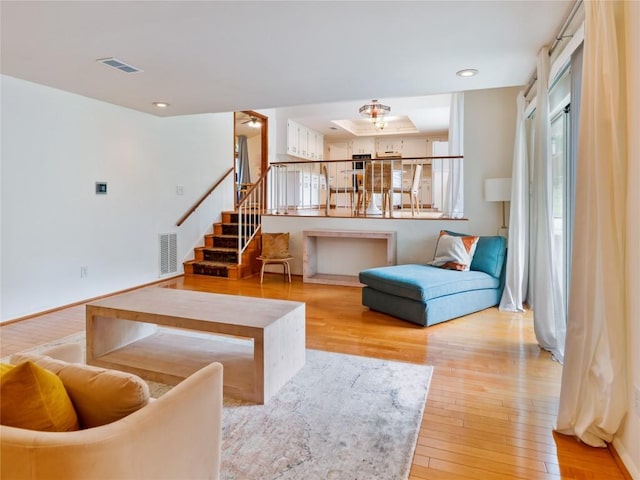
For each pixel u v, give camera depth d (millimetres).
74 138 4516
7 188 3871
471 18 2502
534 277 3252
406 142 10820
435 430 2086
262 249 6211
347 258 6105
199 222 6758
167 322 2564
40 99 4137
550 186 3129
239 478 1701
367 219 5867
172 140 6074
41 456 953
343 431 2059
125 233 5242
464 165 5344
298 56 3133
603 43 1781
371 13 2428
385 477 1713
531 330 3684
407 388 2535
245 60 3213
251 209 7105
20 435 978
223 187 7383
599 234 1806
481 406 2326
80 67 3369
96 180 4797
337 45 2912
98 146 4816
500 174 5207
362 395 2445
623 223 1764
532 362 2957
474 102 5266
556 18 2510
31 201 4086
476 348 3238
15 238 3953
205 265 6309
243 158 9680
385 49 2996
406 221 5652
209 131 6957
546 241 3158
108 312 2715
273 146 8586
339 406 2312
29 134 4043
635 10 1663
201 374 1415
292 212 7211
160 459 1183
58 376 1237
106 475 1018
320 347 3258
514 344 3330
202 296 3059
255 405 2320
